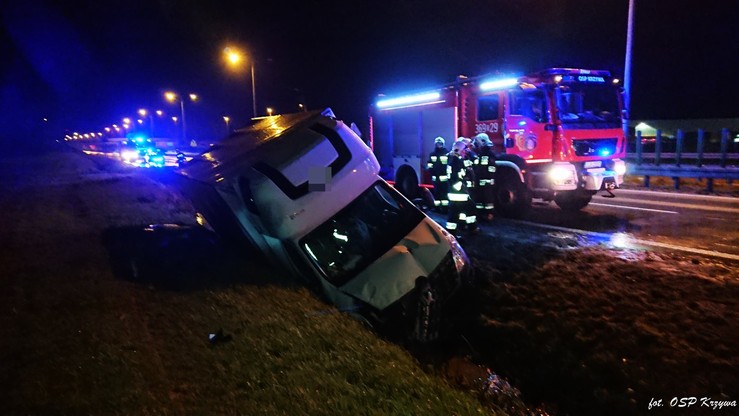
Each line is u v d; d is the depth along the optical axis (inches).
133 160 1352.1
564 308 220.5
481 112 444.5
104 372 148.6
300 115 287.0
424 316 207.3
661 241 320.8
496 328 210.7
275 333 176.7
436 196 371.2
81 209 459.5
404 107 528.1
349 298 207.6
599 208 449.1
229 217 266.1
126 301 207.3
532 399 171.8
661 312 207.9
